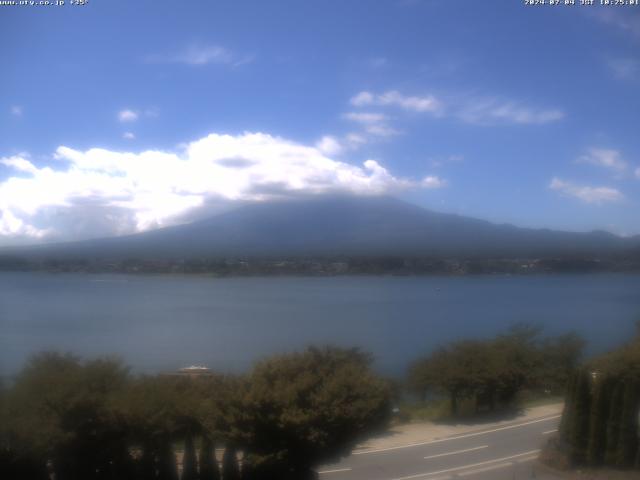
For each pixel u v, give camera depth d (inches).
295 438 591.8
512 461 726.5
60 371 600.4
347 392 628.7
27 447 525.3
